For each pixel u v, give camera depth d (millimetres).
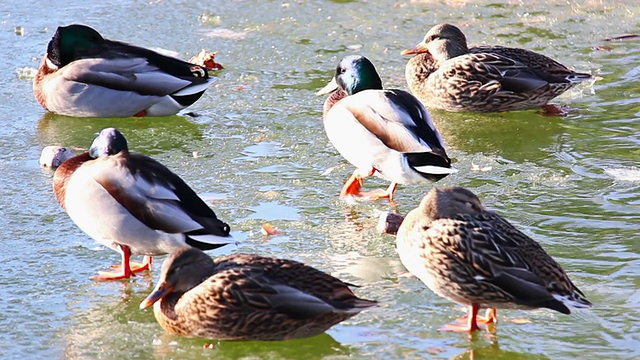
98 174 10180
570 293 8977
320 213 12164
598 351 9039
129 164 10234
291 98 16016
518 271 8859
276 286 8844
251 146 14312
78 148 14266
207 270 9148
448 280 9070
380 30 18703
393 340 9297
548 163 13641
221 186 12930
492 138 14648
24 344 9266
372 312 9820
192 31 18688
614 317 9633
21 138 14641
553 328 9477
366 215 12133
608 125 14938
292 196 12641
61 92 15172
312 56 17609
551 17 19172
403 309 9875
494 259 8883
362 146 12469
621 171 13273
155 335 9445
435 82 15812
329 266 10742
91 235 10438
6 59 17516
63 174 10672
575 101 15953
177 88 15297
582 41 18062
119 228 10148
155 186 10117
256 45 18062
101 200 10125
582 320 9602
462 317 9703
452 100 15711
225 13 19578
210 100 16047
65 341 9328
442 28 15984
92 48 15484
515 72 15414
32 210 12234
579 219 11867
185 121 15328
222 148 14242
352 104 12656
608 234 11461
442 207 9188
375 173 12625
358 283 10367
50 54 15477
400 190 12992
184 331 9117
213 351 9141
